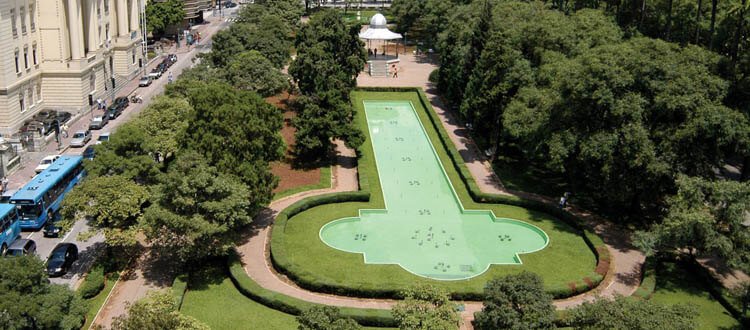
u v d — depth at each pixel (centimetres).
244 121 7219
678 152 7350
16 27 10869
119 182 6656
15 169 9400
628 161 7431
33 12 11538
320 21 12144
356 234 7881
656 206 8512
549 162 8294
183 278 6444
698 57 7781
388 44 19062
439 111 12738
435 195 9125
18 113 10925
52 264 6638
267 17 13888
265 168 7312
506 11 11388
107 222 6644
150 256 7075
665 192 7806
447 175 9612
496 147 9975
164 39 19050
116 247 7112
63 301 5062
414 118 12662
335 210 8362
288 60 13075
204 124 7131
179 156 6812
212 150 7012
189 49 18200
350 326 4838
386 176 9731
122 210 6462
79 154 10188
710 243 6259
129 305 5150
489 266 7025
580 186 8969
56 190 8088
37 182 7988
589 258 7281
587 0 13762
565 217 8175
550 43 9694
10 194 8450
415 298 5338
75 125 11594
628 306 4834
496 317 5116
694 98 7262
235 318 5941
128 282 6525
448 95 12500
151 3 18150
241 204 6519
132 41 14812
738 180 9544
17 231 7444
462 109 10694
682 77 7394
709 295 6575
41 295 4984
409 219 8350
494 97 9625
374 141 11256
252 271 6788
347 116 9875
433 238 7838
